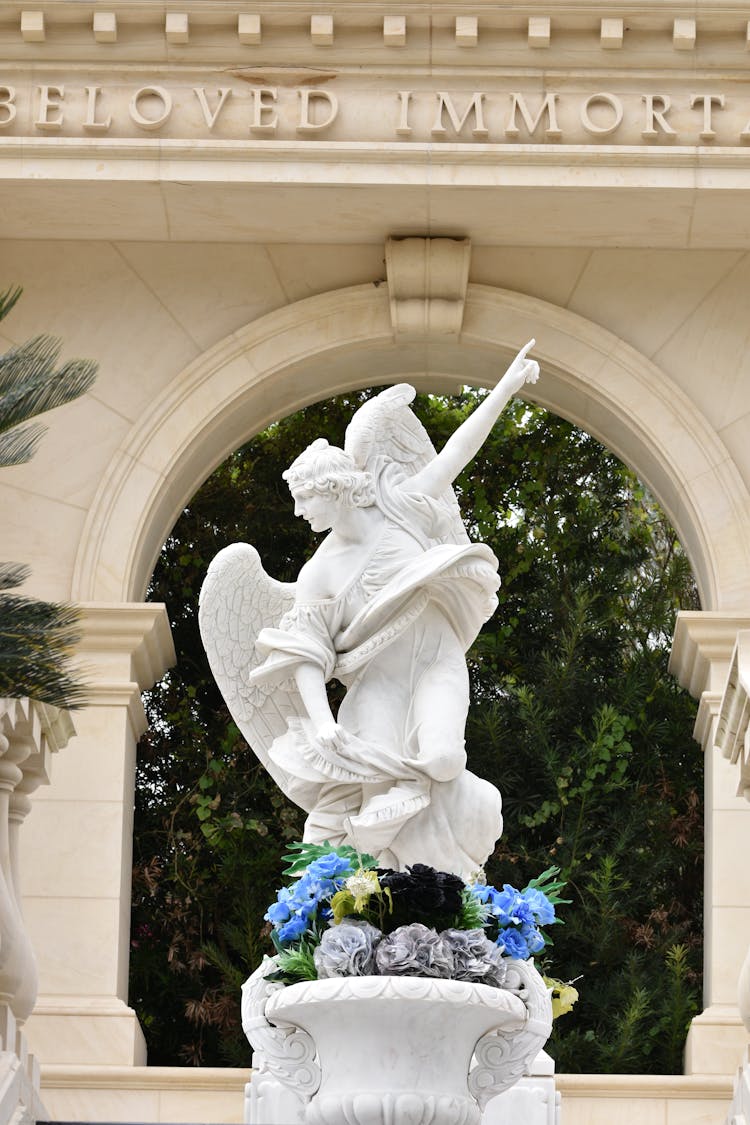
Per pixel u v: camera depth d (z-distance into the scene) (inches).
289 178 534.0
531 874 649.6
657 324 561.3
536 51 540.7
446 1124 291.9
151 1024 656.4
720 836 521.3
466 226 553.6
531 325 561.0
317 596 363.9
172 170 535.5
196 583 699.4
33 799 518.3
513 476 709.3
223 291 563.2
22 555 542.6
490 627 695.7
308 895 308.8
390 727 357.7
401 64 541.0
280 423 702.5
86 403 553.3
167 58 541.6
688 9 535.8
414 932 296.4
